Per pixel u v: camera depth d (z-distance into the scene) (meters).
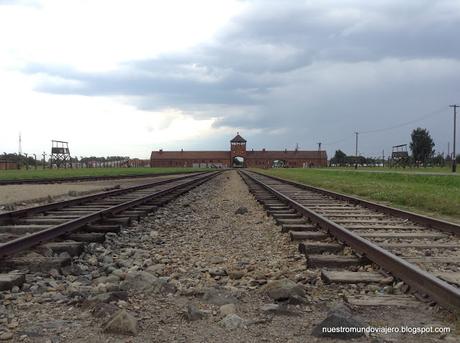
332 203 18.58
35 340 4.49
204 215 15.95
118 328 4.66
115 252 9.19
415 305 5.36
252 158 184.75
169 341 4.48
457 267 7.52
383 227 11.68
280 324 4.92
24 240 7.93
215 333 4.68
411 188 26.25
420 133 109.31
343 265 7.39
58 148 98.75
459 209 15.98
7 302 5.65
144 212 14.56
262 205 18.17
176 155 185.75
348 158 175.25
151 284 6.25
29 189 25.20
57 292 6.20
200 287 6.36
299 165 182.88
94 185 30.25
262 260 8.46
